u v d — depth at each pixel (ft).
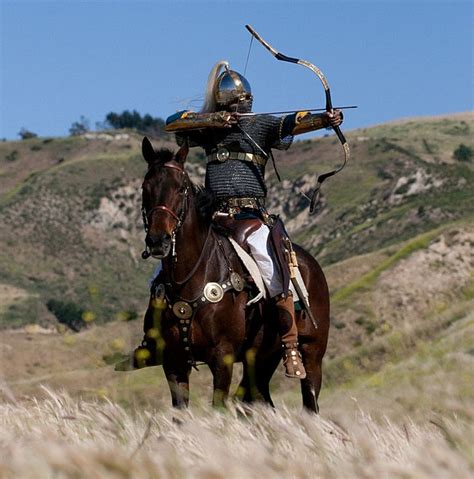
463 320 127.03
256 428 30.48
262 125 46.83
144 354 39.60
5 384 33.35
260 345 45.57
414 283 251.60
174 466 21.66
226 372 43.24
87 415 31.45
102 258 636.07
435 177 555.28
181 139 47.47
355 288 244.22
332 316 230.48
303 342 48.57
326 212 620.49
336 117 45.83
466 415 29.01
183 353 43.39
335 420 29.86
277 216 47.44
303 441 27.63
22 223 651.66
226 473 21.16
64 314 503.61
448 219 497.05
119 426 29.78
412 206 531.50
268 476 22.44
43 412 33.50
